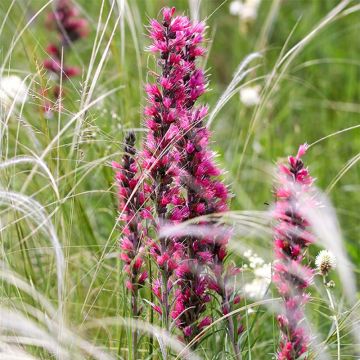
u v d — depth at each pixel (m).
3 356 3.90
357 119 8.48
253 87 7.88
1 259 4.84
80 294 5.07
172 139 3.91
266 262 5.44
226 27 10.02
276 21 9.75
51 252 5.01
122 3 4.94
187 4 9.20
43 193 5.81
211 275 4.22
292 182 3.81
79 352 4.23
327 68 9.41
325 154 7.88
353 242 6.67
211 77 9.59
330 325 5.51
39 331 3.95
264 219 4.21
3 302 4.57
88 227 5.46
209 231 3.96
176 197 4.08
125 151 4.18
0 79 5.12
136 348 4.27
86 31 7.84
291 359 3.89
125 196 4.16
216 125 7.83
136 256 4.06
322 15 9.84
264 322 5.55
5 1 7.55
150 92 3.97
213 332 4.21
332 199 7.29
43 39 8.03
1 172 4.92
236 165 7.28
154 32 3.93
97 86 6.63
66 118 6.43
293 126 8.55
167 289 4.12
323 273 4.36
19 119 4.85
